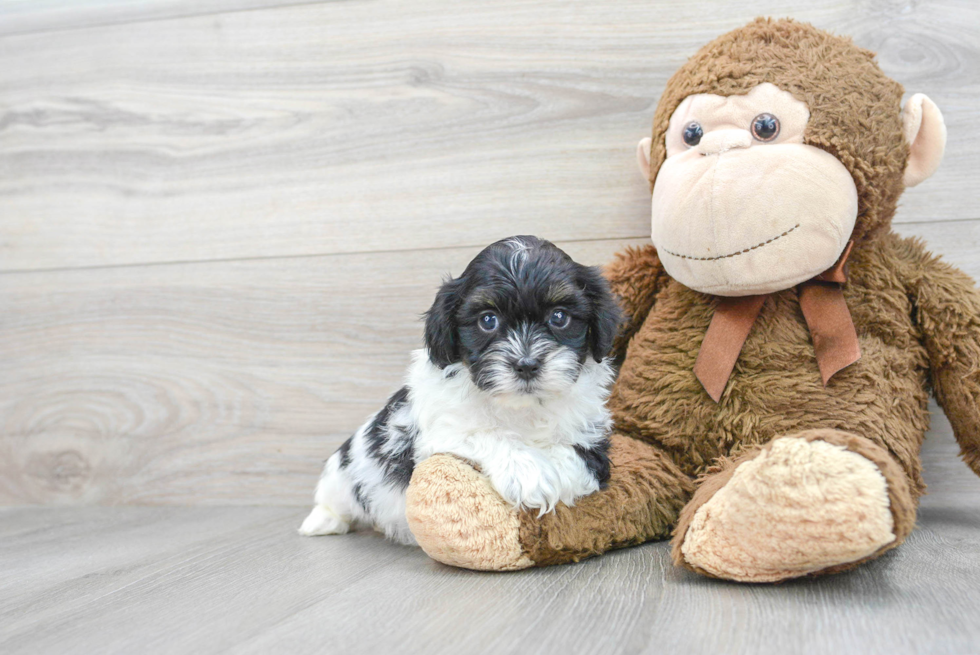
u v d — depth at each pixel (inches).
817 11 80.7
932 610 44.9
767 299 67.7
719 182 60.9
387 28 90.4
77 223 97.4
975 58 78.0
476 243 88.6
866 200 63.6
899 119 64.1
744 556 49.6
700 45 83.6
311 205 92.2
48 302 98.0
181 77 95.3
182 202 95.3
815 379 65.0
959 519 71.7
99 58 97.2
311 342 92.0
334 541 72.6
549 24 86.6
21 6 98.6
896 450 63.2
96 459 96.8
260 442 92.9
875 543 45.6
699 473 68.1
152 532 79.0
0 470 98.5
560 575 55.6
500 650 40.3
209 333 94.3
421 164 89.7
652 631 42.5
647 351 70.9
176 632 46.1
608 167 85.7
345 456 73.5
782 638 40.8
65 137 98.0
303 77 92.5
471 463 58.1
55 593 56.3
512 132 87.7
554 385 55.4
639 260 75.6
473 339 57.7
